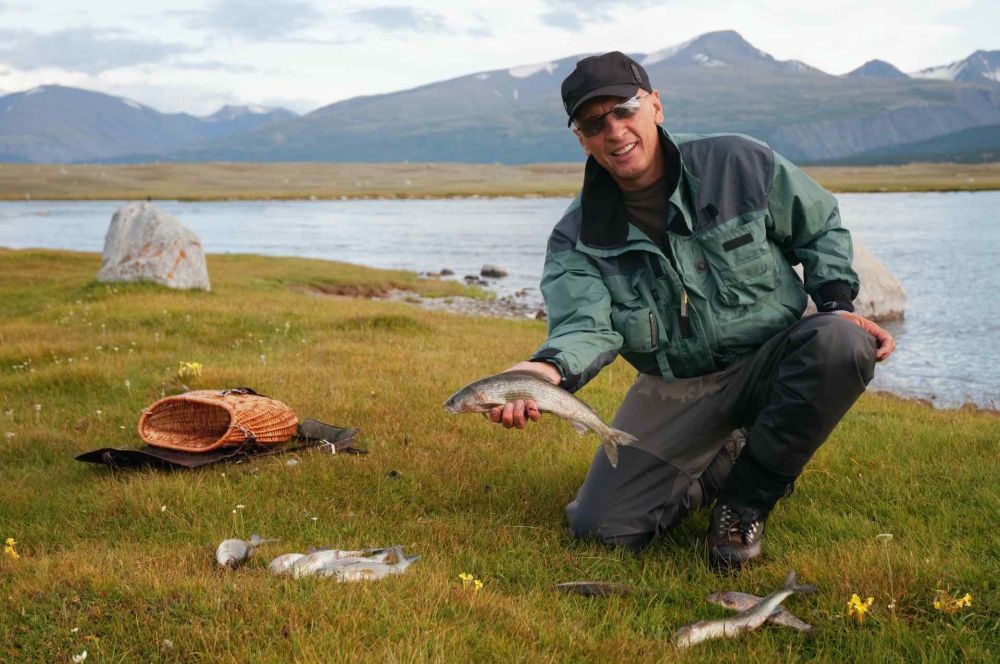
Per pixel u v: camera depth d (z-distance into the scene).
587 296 2.25
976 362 7.23
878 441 3.16
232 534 2.38
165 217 8.29
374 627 1.84
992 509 2.45
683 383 2.37
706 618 2.01
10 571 2.06
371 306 8.22
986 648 1.83
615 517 2.36
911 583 2.00
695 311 2.24
